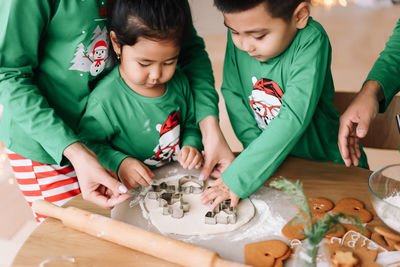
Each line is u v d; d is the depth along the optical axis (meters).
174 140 1.27
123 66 1.10
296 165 1.20
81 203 1.04
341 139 1.10
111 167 1.13
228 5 0.98
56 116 1.02
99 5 1.07
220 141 1.21
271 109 1.30
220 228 0.94
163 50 1.01
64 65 1.10
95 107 1.15
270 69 1.22
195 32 1.38
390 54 1.25
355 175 1.14
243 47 1.08
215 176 1.17
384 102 1.22
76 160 0.98
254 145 1.05
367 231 0.91
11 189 2.26
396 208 0.84
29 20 0.98
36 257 0.87
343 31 4.09
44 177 1.25
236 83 1.37
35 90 1.04
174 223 0.96
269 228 0.94
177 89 1.25
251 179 1.02
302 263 0.74
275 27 1.02
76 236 0.93
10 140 1.17
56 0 1.01
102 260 0.86
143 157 1.27
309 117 1.08
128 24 0.98
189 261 0.81
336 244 0.88
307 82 1.08
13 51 1.00
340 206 1.00
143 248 0.86
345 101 1.40
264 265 0.83
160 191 1.10
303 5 1.03
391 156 2.45
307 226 0.74
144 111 1.19
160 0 0.98
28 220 2.04
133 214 1.00
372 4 4.68
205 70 1.35
